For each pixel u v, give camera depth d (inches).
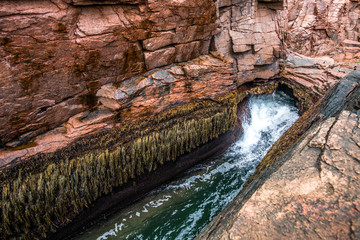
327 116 205.0
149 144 303.1
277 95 519.2
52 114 262.1
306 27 542.6
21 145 247.4
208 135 359.6
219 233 117.3
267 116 477.4
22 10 211.2
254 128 449.7
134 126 299.1
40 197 242.7
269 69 485.7
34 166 243.6
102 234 269.6
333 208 104.0
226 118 373.1
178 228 275.0
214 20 351.3
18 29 213.5
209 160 371.6
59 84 255.1
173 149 326.6
